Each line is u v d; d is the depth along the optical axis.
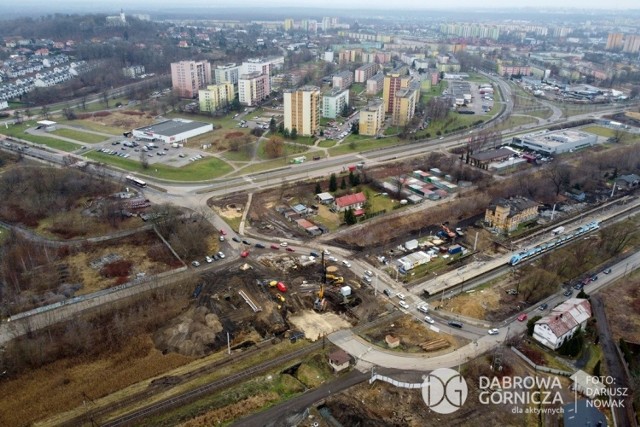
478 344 113.19
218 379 101.50
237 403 95.00
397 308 126.62
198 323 116.50
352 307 126.50
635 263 148.75
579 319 115.62
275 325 118.44
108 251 148.62
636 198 197.00
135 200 180.50
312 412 93.44
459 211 179.88
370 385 100.44
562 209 185.25
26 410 93.38
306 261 146.75
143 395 97.25
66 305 123.00
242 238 160.00
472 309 125.62
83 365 104.81
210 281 135.75
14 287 128.88
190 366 105.38
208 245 155.00
